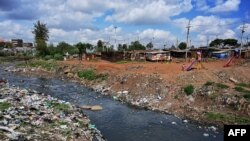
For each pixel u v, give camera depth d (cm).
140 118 2695
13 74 6400
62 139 1725
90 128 2173
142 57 7662
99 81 4712
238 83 3644
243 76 4028
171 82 3603
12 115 1939
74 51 10675
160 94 3384
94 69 5575
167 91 3381
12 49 15575
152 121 2598
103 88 4278
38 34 11719
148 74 4091
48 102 2741
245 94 2759
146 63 6225
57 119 2127
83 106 3028
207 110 2795
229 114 2631
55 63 7331
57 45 11544
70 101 3344
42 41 11256
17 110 2111
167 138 2147
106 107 3114
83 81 5125
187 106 2958
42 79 5569
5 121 1770
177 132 2291
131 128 2366
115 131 2266
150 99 3338
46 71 6925
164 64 5697
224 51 7925
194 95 3098
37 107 2366
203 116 2689
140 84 3812
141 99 3403
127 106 3203
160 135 2209
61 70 6519
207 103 2902
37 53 11250
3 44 16750
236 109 2666
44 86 4562
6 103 2297
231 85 3403
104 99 3572
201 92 3069
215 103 2848
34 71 7000
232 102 2730
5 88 3428
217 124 2492
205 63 5722
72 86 4662
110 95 3838
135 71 4625
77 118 2361
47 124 1942
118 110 2992
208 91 3027
